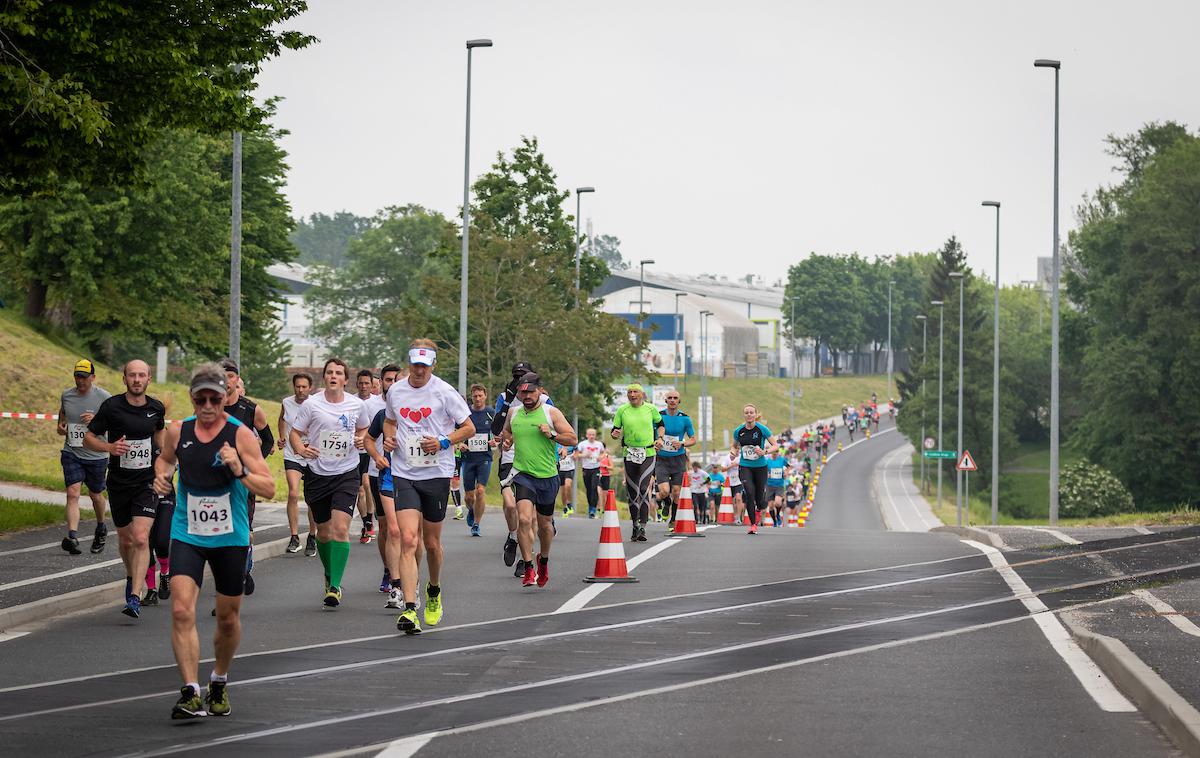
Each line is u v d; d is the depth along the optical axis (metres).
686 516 34.53
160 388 70.00
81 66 29.80
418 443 17.69
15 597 19.81
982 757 10.55
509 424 22.17
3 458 53.59
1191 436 108.62
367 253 168.38
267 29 33.25
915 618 18.56
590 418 86.81
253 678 14.12
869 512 106.06
